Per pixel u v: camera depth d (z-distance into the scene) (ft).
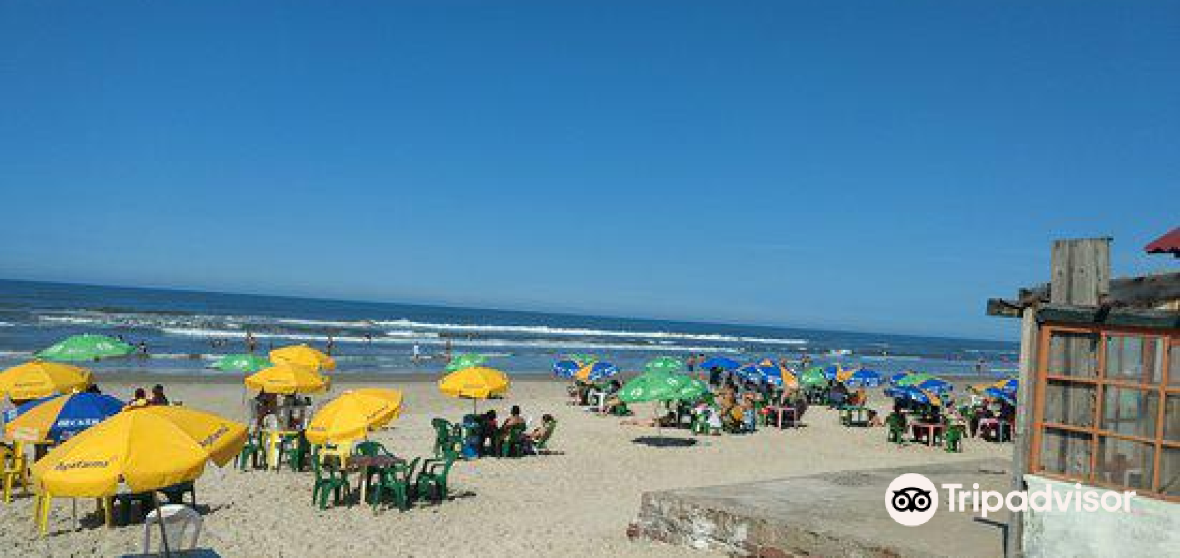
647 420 76.23
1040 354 21.50
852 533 24.80
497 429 53.72
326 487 37.01
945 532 25.39
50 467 21.68
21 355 125.90
